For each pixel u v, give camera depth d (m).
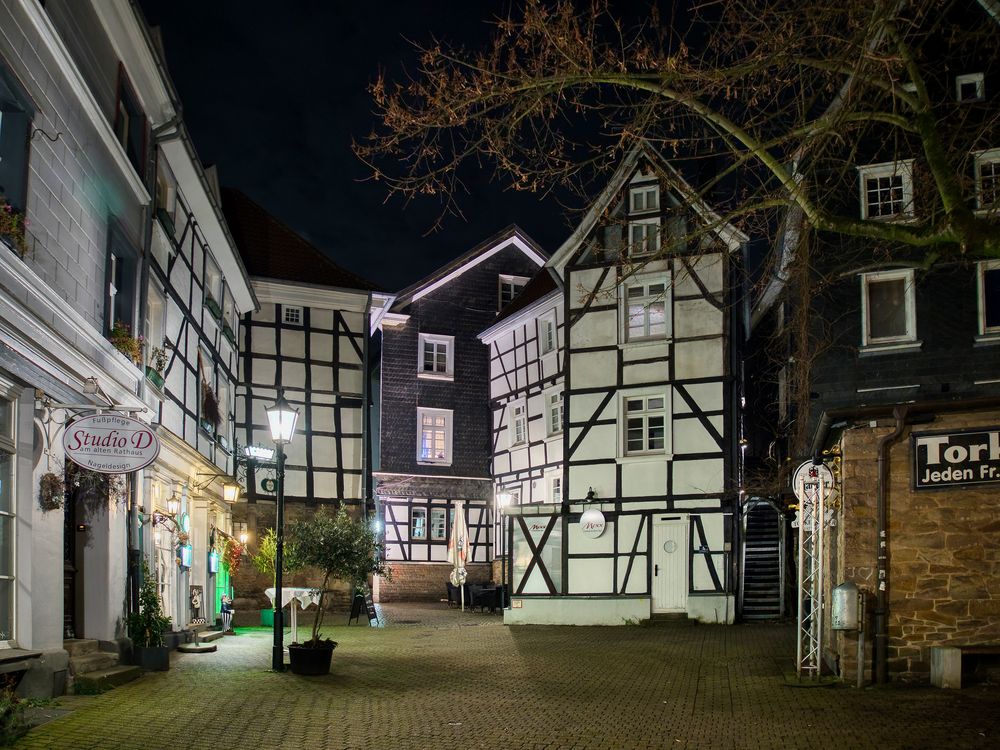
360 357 28.77
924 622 11.24
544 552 22.42
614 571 21.62
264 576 26.34
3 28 8.84
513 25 7.84
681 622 20.75
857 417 11.67
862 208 18.22
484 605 26.75
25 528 9.46
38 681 9.41
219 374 21.28
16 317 8.87
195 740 8.20
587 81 7.89
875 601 11.39
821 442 13.05
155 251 14.89
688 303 21.97
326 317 28.58
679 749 8.17
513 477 30.86
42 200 10.02
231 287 23.14
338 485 27.83
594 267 22.97
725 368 21.48
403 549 31.06
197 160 16.45
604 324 22.72
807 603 18.84
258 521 26.52
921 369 18.25
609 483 22.06
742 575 21.28
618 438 22.12
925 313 18.39
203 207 17.94
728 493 20.97
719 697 11.03
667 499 21.45
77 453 9.71
